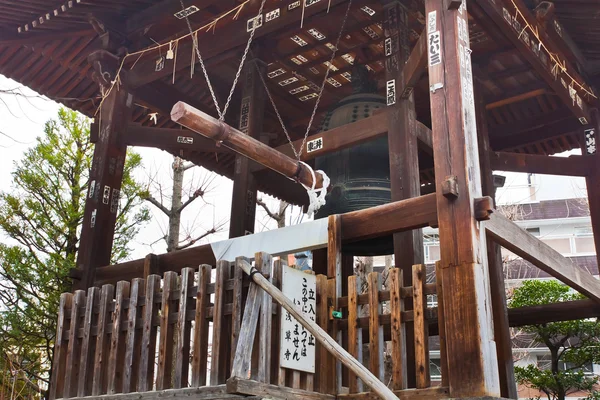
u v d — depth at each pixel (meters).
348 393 5.56
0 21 8.86
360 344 5.69
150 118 11.15
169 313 5.91
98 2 8.73
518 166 9.31
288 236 6.80
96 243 8.45
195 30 8.92
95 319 6.52
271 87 10.62
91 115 10.90
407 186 6.95
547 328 12.32
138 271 7.91
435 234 21.09
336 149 7.70
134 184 14.06
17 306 12.15
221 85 10.65
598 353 12.30
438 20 6.03
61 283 12.11
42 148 13.24
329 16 8.78
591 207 9.17
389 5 7.98
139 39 9.30
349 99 8.47
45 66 9.77
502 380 7.50
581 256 23.39
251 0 8.24
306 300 5.78
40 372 12.90
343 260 9.34
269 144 11.91
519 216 23.30
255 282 5.33
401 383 5.25
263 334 5.24
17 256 12.16
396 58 7.64
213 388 5.21
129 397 5.78
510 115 10.88
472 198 5.33
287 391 5.19
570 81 8.65
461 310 5.02
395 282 5.53
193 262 7.58
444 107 5.70
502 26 7.31
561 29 8.45
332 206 7.68
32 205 13.00
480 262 5.18
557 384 12.10
